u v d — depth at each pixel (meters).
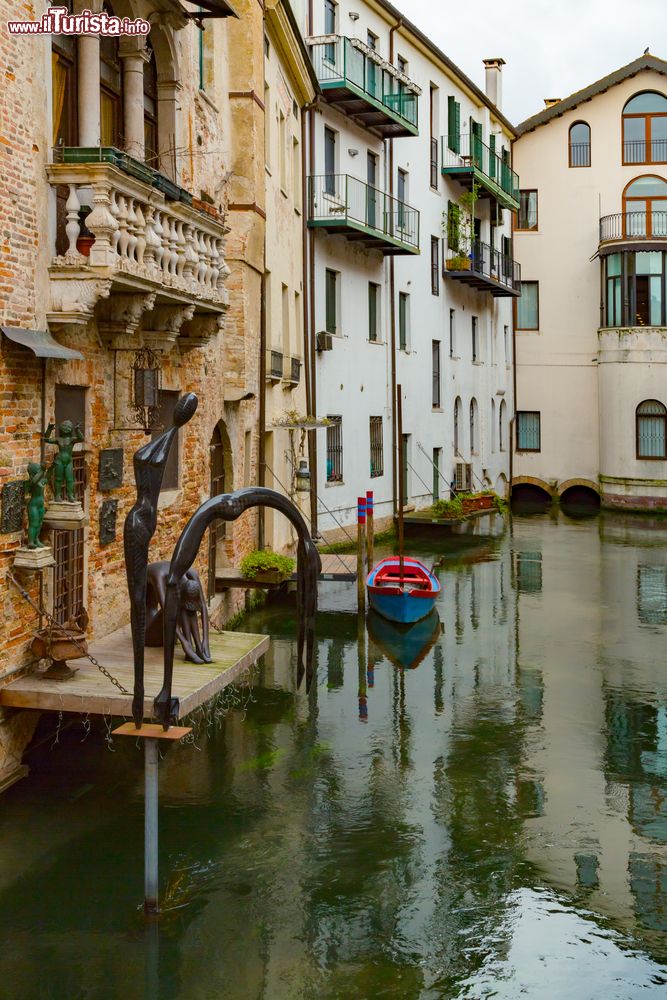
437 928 8.05
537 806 10.38
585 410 40.69
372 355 27.92
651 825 9.98
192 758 11.42
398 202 28.03
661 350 37.62
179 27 12.54
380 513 28.92
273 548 19.78
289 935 7.87
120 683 9.22
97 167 9.34
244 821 9.80
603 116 39.94
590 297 40.47
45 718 10.85
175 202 11.22
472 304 36.84
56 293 9.57
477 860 9.16
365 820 9.92
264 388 18.94
